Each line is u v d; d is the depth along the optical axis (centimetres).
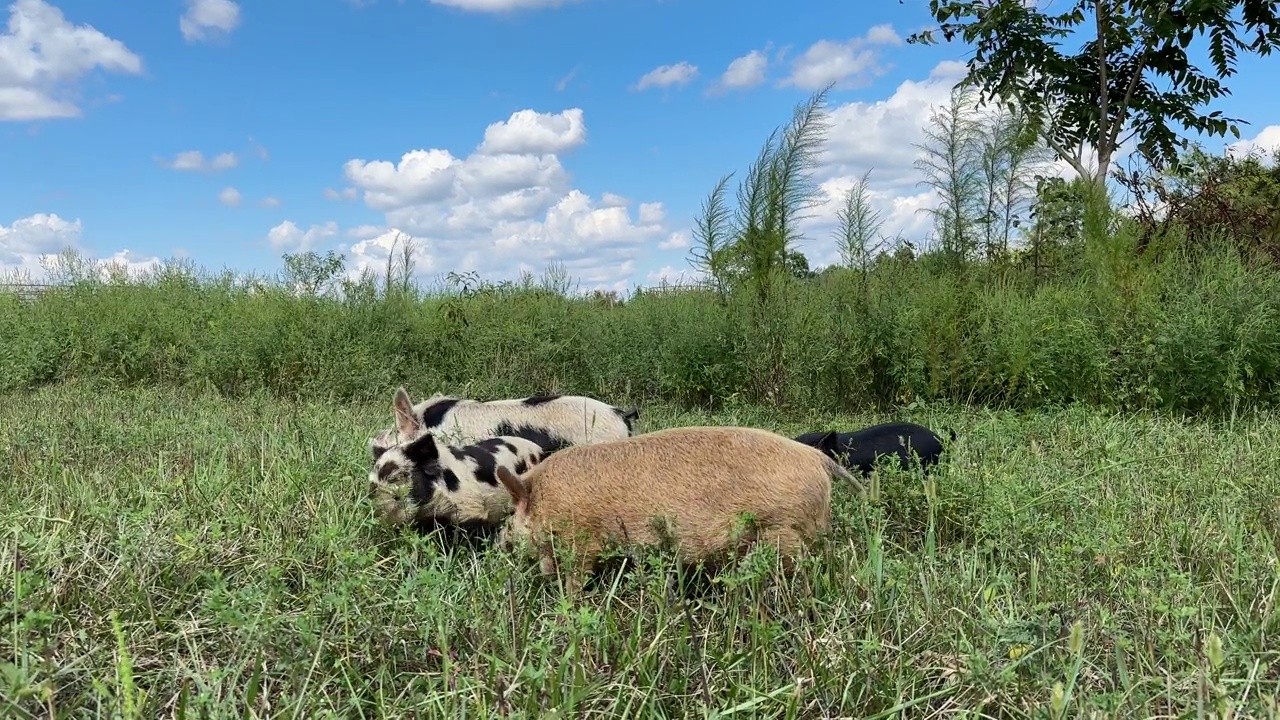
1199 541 429
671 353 1081
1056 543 430
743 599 351
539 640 300
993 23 1201
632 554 377
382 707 279
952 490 490
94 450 632
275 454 593
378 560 420
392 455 462
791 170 1064
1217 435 770
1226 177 1311
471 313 1254
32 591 330
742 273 1105
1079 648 277
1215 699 275
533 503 403
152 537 394
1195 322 887
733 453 393
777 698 293
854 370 1026
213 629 330
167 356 1225
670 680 303
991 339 973
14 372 1159
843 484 484
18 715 255
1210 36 1180
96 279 1494
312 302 1245
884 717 287
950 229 1211
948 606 351
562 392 1148
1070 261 1169
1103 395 918
